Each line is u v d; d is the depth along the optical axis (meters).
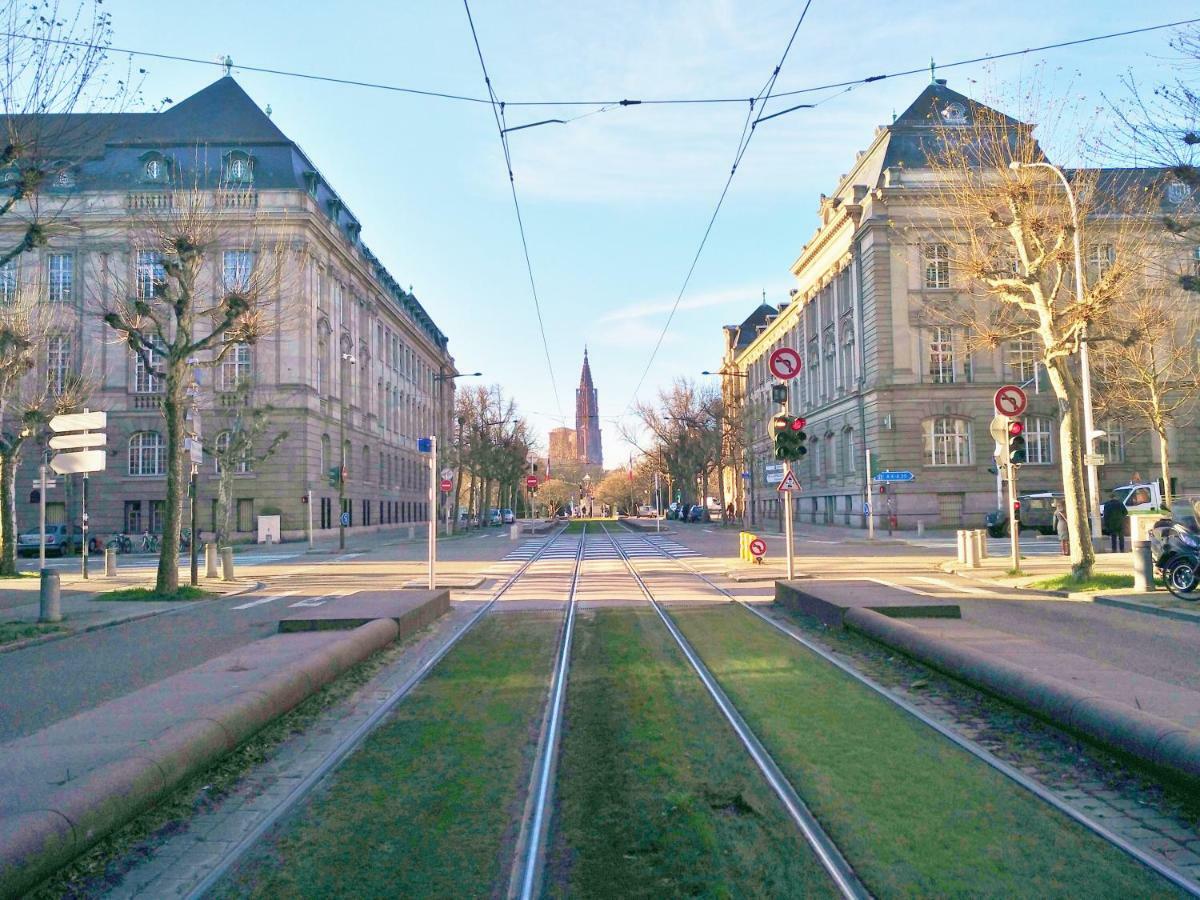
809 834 4.97
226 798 5.88
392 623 11.64
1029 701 6.92
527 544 42.62
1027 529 41.69
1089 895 4.18
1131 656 10.16
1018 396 20.48
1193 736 5.26
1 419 26.36
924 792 5.66
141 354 19.78
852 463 51.38
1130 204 18.84
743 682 9.09
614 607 15.81
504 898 4.30
